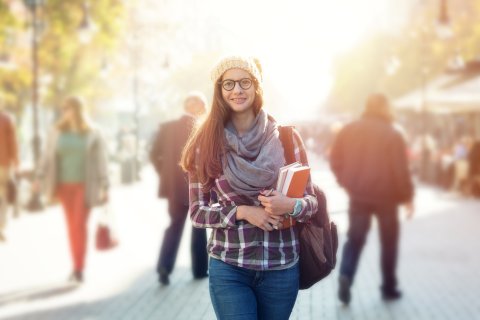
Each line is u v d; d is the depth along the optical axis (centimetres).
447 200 2092
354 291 848
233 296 380
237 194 379
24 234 1335
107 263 1018
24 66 2641
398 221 785
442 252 1148
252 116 387
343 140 779
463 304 780
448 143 3459
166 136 834
